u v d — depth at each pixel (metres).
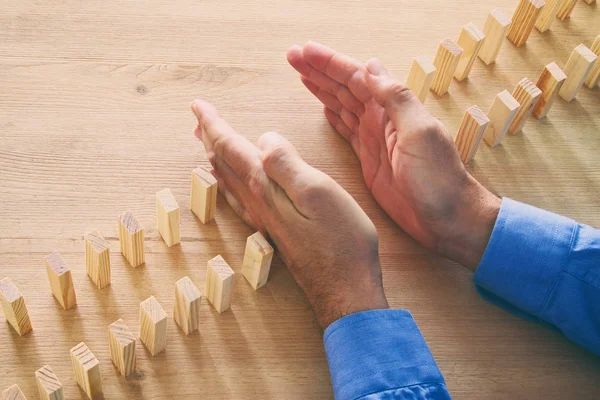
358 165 0.93
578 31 1.05
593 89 1.01
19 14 0.96
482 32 0.97
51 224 0.86
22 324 0.81
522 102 0.95
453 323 0.86
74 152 0.90
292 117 0.94
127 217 0.83
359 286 0.82
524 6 1.00
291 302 0.86
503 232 0.84
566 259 0.83
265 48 0.98
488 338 0.86
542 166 0.95
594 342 0.84
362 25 1.01
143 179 0.89
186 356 0.82
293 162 0.83
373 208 0.91
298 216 0.83
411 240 0.90
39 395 0.80
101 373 0.81
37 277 0.84
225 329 0.84
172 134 0.92
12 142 0.89
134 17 0.98
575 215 0.93
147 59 0.96
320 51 0.90
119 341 0.78
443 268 0.89
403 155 0.84
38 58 0.94
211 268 0.81
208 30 0.98
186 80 0.95
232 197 0.88
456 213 0.85
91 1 0.98
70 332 0.82
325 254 0.82
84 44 0.96
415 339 0.80
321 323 0.82
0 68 0.93
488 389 0.84
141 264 0.86
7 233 0.85
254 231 0.88
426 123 0.84
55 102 0.92
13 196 0.87
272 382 0.82
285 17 1.00
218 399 0.81
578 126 0.99
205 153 0.91
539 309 0.85
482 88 1.00
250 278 0.85
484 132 0.93
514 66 1.02
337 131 0.94
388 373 0.78
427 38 1.02
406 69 0.99
